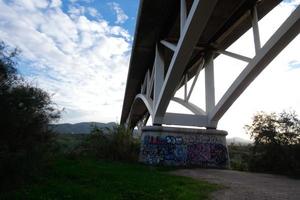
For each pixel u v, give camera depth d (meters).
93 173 10.28
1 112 7.00
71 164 13.06
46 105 8.95
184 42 12.51
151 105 20.78
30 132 7.81
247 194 7.66
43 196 6.11
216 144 18.19
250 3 14.48
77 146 19.36
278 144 15.88
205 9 10.54
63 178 8.92
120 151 19.33
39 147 8.30
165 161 17.48
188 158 17.70
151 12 16.69
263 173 15.40
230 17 16.34
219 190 8.20
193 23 11.31
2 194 6.16
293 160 15.02
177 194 7.04
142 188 7.66
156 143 17.84
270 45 12.35
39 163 8.37
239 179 11.45
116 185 7.97
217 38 18.59
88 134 20.50
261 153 17.02
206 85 19.38
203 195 7.11
